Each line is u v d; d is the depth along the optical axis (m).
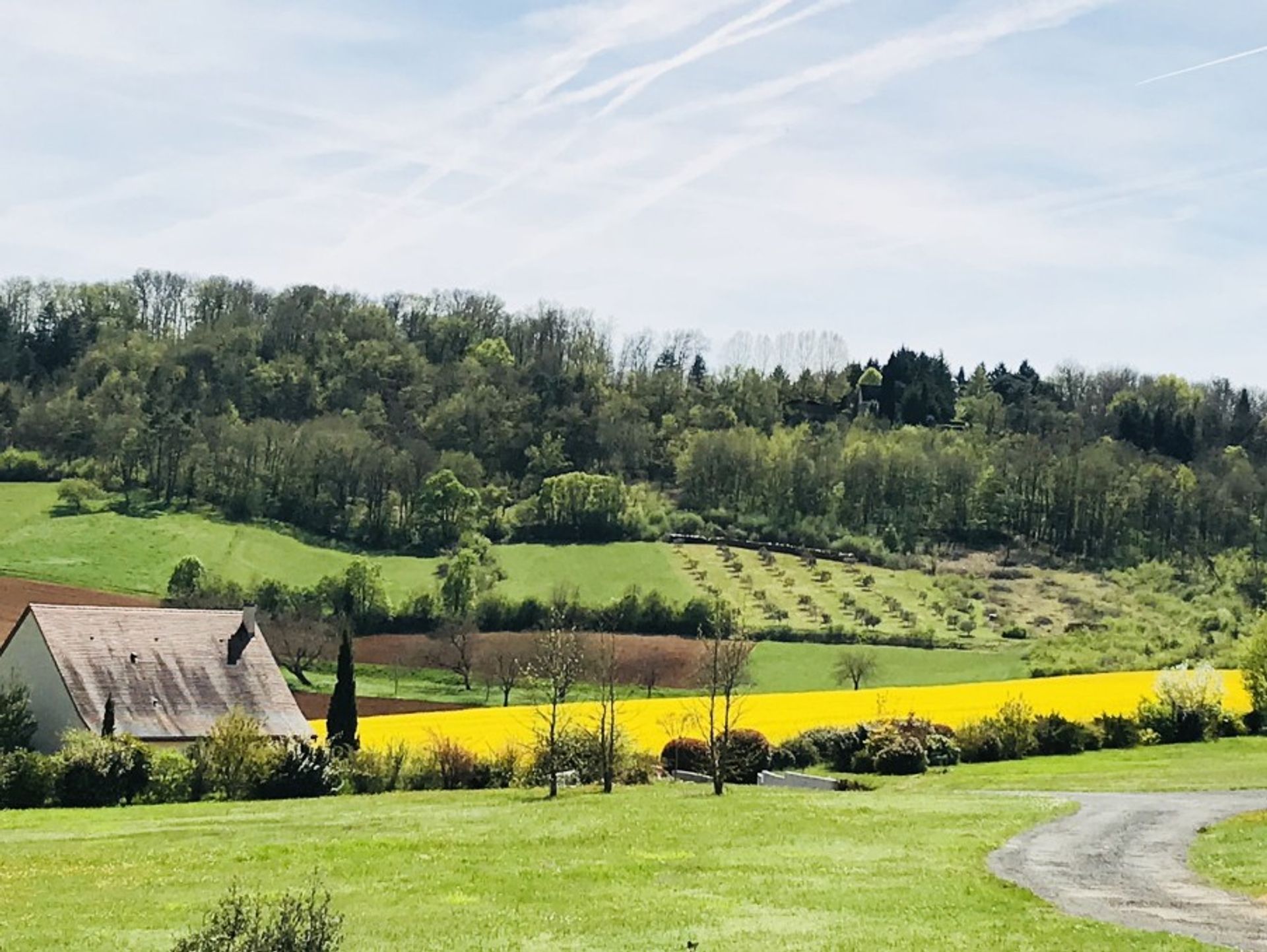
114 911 24.27
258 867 29.30
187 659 65.62
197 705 63.44
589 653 88.88
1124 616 115.50
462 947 20.45
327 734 61.84
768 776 54.06
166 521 122.38
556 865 28.70
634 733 60.03
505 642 96.12
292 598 105.12
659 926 21.86
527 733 60.06
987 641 104.69
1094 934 20.56
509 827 35.44
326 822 38.03
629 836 33.00
